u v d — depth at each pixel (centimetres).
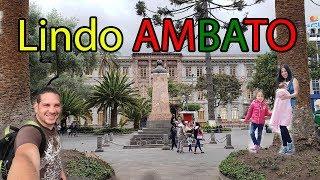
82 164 845
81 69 3806
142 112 4238
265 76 4659
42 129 245
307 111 991
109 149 2034
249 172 816
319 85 6556
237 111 7800
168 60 7875
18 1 956
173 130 1983
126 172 1108
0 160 233
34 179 194
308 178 747
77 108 3984
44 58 3123
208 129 3403
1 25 942
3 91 928
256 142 984
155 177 556
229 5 2942
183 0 2880
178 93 6569
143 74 7838
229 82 6425
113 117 3997
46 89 272
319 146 938
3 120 914
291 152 884
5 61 937
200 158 1486
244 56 8012
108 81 3909
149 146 2128
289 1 1039
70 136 3547
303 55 1032
